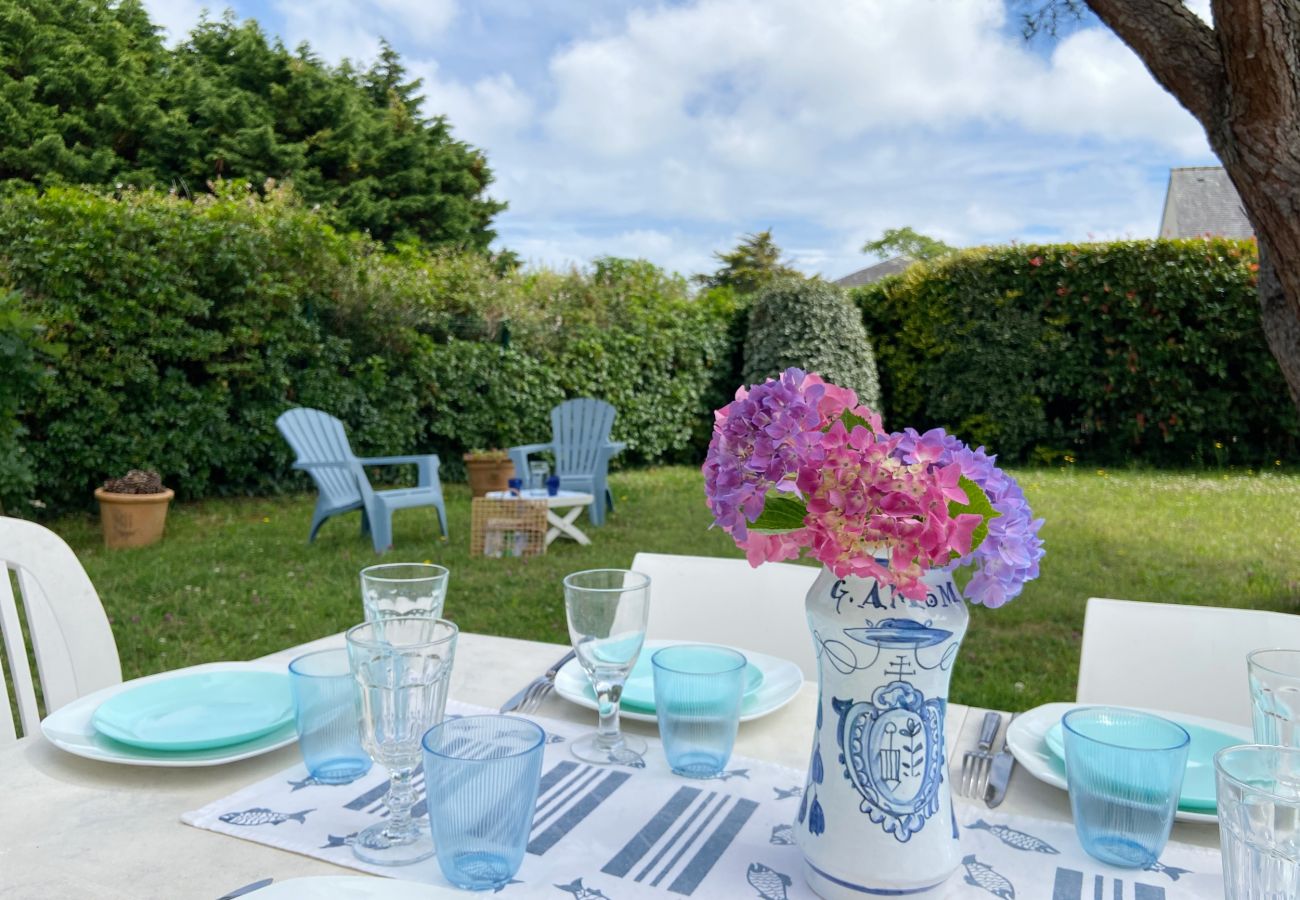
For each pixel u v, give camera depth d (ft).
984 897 2.47
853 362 28.55
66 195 19.06
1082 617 13.03
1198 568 15.40
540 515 17.28
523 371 26.27
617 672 3.39
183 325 20.08
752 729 3.72
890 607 2.43
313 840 2.69
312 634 12.19
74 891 2.39
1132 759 2.58
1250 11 6.08
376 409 24.09
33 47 44.29
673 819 2.89
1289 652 2.99
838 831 2.41
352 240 24.82
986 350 28.04
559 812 2.92
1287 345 7.86
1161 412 26.53
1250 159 6.54
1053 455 27.94
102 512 17.19
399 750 2.66
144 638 11.78
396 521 20.66
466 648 4.77
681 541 18.40
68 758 3.30
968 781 3.18
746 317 31.40
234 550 16.88
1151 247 25.70
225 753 3.23
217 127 49.19
